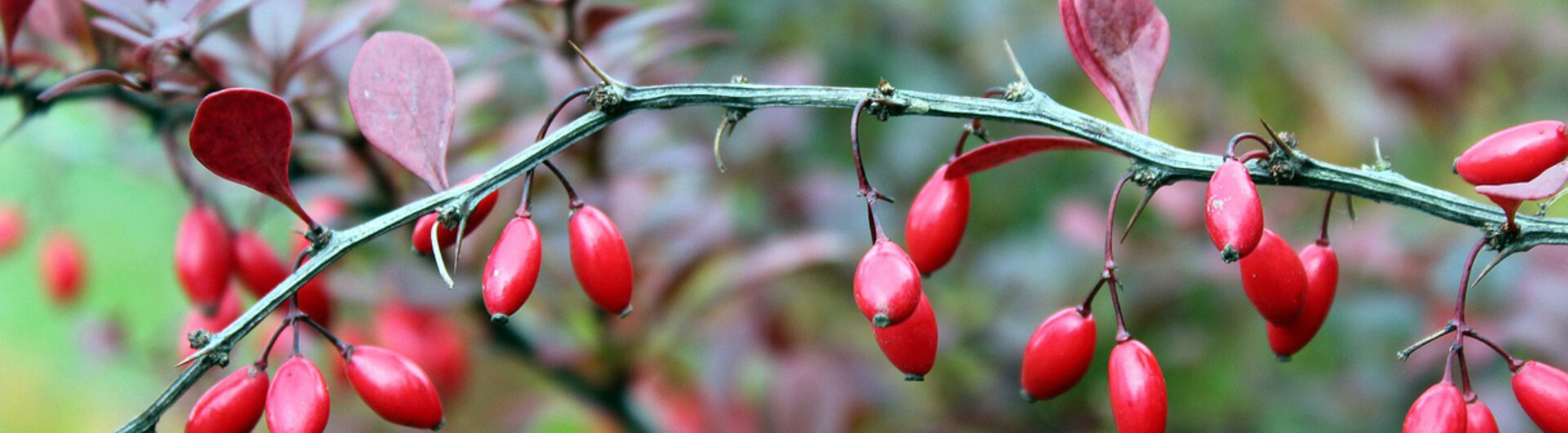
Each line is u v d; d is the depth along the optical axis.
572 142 0.26
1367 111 0.47
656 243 0.35
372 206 0.33
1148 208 0.44
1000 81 0.48
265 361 0.26
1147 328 0.41
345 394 0.38
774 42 0.46
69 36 0.30
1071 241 0.42
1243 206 0.25
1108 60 0.27
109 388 0.56
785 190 0.41
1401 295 0.39
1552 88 0.50
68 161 0.37
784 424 0.35
